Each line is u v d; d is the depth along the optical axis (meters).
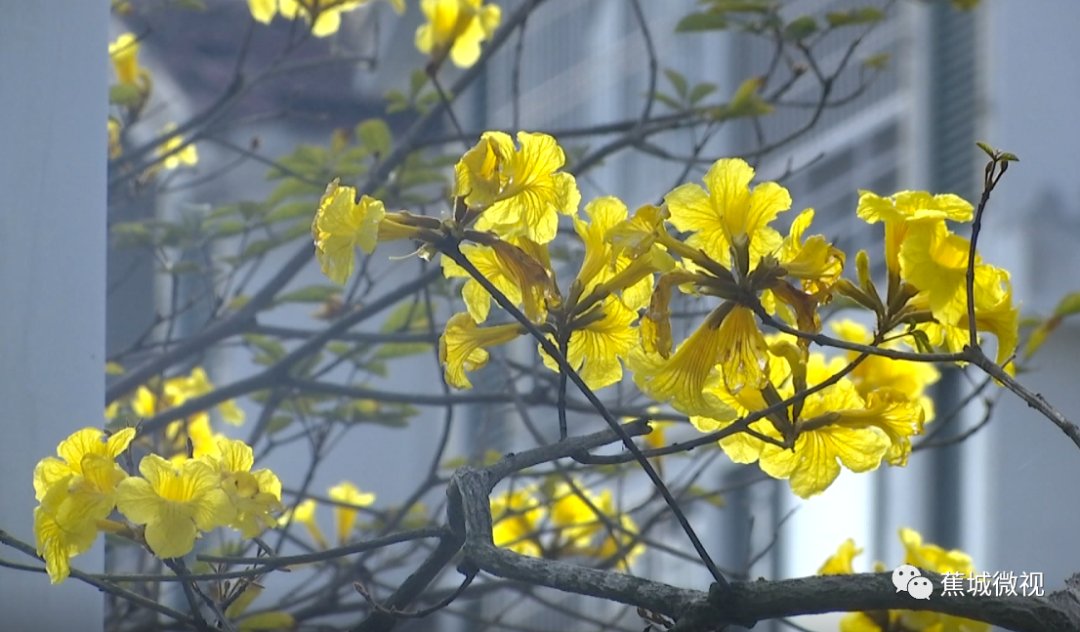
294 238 5.51
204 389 6.61
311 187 5.37
